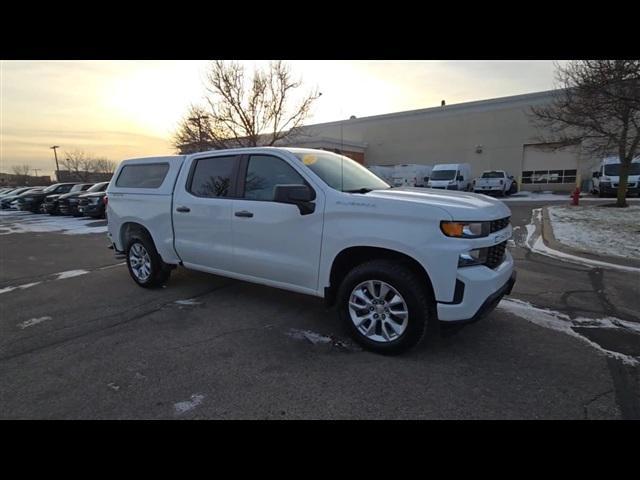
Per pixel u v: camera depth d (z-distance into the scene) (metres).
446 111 31.94
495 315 4.33
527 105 28.30
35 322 4.33
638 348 3.53
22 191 29.38
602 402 2.71
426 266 3.13
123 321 4.29
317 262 3.70
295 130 23.08
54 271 7.01
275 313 4.45
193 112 21.11
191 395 2.84
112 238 5.83
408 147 34.12
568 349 3.52
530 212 14.55
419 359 3.34
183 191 4.80
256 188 4.17
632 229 9.36
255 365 3.26
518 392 2.85
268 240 4.01
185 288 5.47
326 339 3.76
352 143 34.38
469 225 3.09
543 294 5.06
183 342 3.72
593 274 6.02
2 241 11.12
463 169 25.52
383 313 3.41
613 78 8.66
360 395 2.82
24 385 3.01
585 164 26.62
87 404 2.75
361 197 3.46
